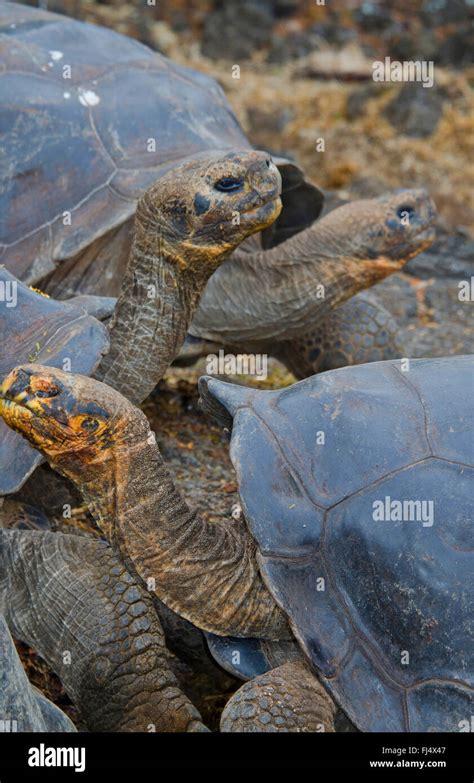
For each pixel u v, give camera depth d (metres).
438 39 10.21
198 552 2.65
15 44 4.21
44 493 3.37
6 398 2.44
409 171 8.38
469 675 2.49
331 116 8.98
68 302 3.35
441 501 2.60
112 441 2.51
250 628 2.71
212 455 4.15
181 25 10.09
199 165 3.17
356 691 2.50
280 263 4.02
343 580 2.58
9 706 2.33
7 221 3.86
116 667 2.68
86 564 2.78
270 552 2.58
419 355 5.39
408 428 2.72
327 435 2.72
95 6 9.83
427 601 2.53
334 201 6.92
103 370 3.30
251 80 9.33
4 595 2.85
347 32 10.21
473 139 8.73
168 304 3.29
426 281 6.48
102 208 3.89
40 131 3.98
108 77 4.23
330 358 4.42
